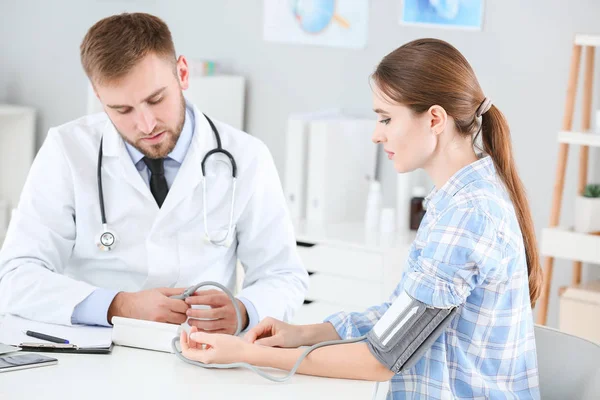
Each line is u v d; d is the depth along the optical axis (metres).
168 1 4.50
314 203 3.79
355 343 1.67
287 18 4.13
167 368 1.68
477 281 1.63
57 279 1.97
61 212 2.10
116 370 1.66
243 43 4.30
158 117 1.96
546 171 3.59
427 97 1.69
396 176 3.93
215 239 2.15
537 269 1.80
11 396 1.49
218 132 2.21
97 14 4.76
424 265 1.63
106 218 2.10
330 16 4.01
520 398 1.72
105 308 1.92
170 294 1.96
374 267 3.39
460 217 1.62
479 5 3.64
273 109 4.25
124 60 1.86
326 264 3.50
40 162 2.13
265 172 2.23
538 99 3.58
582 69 3.47
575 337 1.87
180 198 2.10
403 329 1.62
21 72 5.13
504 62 3.63
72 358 1.72
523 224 1.78
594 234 3.21
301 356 1.67
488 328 1.68
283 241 2.23
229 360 1.68
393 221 3.62
